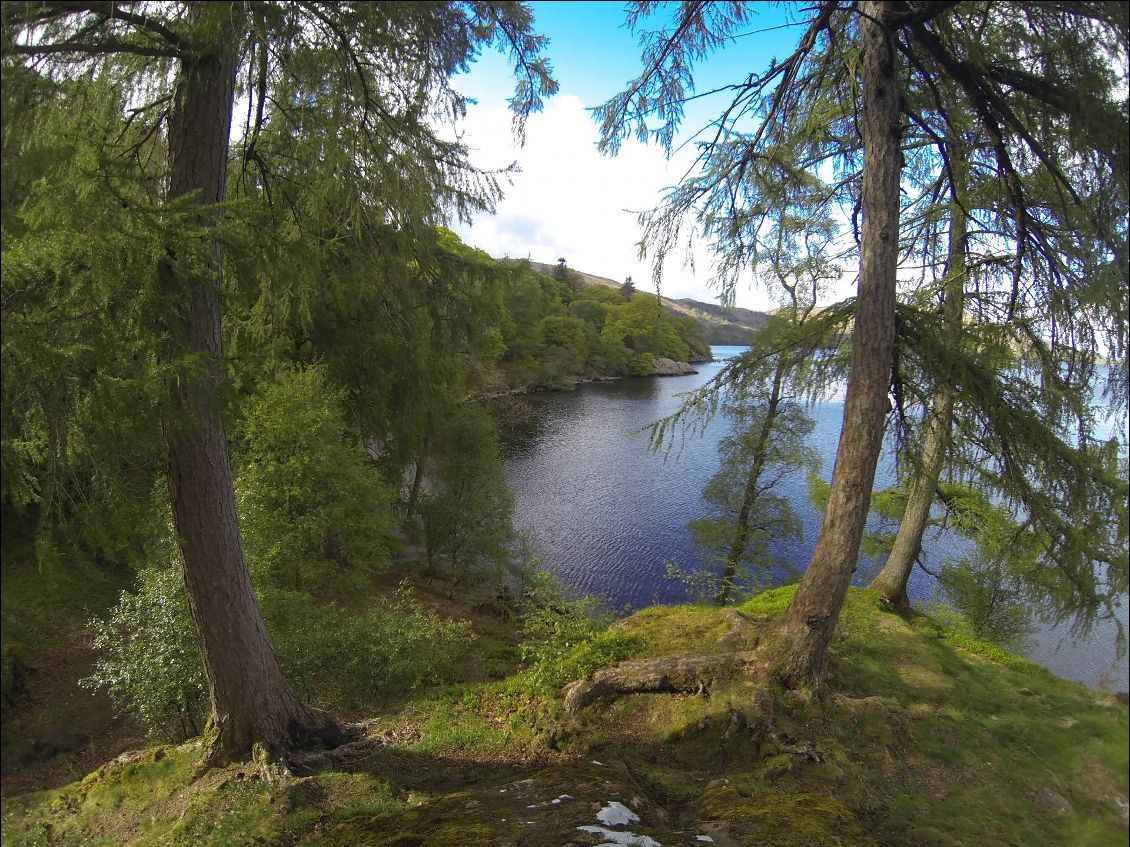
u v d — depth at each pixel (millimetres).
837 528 5871
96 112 4285
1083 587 4809
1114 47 3729
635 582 18297
